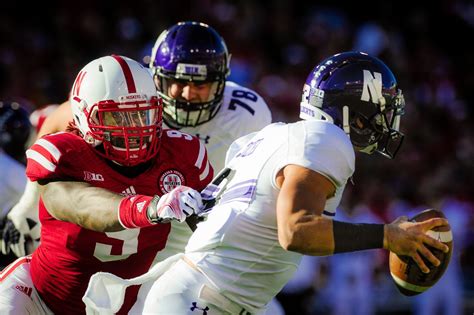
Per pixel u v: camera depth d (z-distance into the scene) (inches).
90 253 518.9
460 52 1822.1
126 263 530.6
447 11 1854.1
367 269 1159.6
